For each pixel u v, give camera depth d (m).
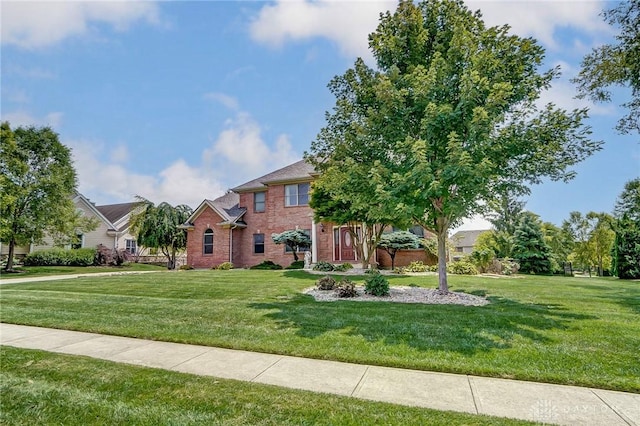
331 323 6.30
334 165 11.03
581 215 34.22
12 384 3.85
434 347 4.93
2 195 18.81
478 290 10.70
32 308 8.23
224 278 13.80
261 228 23.22
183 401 3.40
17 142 20.97
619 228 20.27
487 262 18.09
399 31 9.16
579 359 4.45
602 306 7.91
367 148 9.05
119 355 4.90
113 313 7.54
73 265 24.81
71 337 5.89
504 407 3.27
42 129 21.86
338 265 17.95
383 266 20.08
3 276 17.64
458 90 8.09
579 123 7.69
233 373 4.17
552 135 7.81
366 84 9.41
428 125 7.77
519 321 6.34
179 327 6.30
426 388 3.70
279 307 7.86
